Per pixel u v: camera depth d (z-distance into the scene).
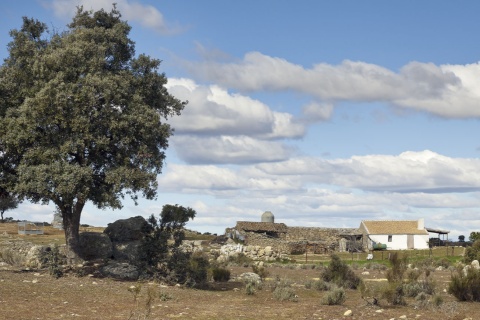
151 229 39.25
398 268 40.75
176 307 27.98
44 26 41.09
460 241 111.25
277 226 104.25
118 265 39.59
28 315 23.16
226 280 43.88
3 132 37.88
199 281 38.59
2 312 23.58
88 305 27.08
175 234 39.59
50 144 37.66
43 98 36.00
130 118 37.44
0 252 47.34
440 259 70.81
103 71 39.41
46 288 31.92
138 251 39.50
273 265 63.66
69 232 40.78
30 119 36.75
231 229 101.19
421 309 29.72
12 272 38.50
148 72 41.12
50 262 37.59
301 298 34.44
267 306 29.92
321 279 43.31
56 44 40.28
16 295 28.73
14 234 73.81
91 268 39.72
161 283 37.62
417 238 105.06
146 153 38.41
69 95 36.56
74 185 35.75
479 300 33.53
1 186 39.25
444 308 29.16
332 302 31.05
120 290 32.91
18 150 37.84
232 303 30.77
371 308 29.61
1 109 39.25
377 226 105.50
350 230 107.00
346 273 42.38
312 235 104.31
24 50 39.09
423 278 45.69
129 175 37.00
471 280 33.88
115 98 37.59
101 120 37.53
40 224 91.94
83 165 37.38
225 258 69.31
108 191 37.75
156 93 41.34
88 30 39.62
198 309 27.61
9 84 38.81
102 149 38.62
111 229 44.50
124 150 38.34
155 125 38.47
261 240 95.00
